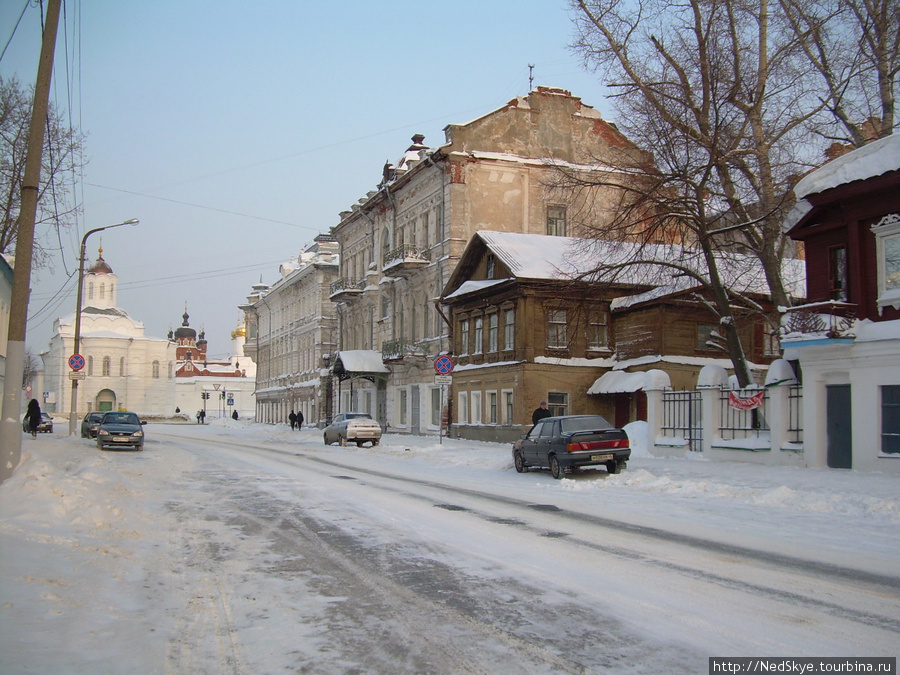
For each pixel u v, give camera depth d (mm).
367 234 57062
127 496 14898
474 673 5477
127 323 104688
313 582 8188
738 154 24062
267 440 45281
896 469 17188
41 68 14031
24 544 9078
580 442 19078
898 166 17953
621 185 25500
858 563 9031
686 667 5547
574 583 8055
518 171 43625
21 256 13695
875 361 17875
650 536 10898
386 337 52469
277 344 85938
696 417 23875
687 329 34594
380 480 19594
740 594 7551
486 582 8133
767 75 24453
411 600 7438
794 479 17016
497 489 17344
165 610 7055
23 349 13602
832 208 20266
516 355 35625
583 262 35500
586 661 5691
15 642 5727
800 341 19016
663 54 24703
